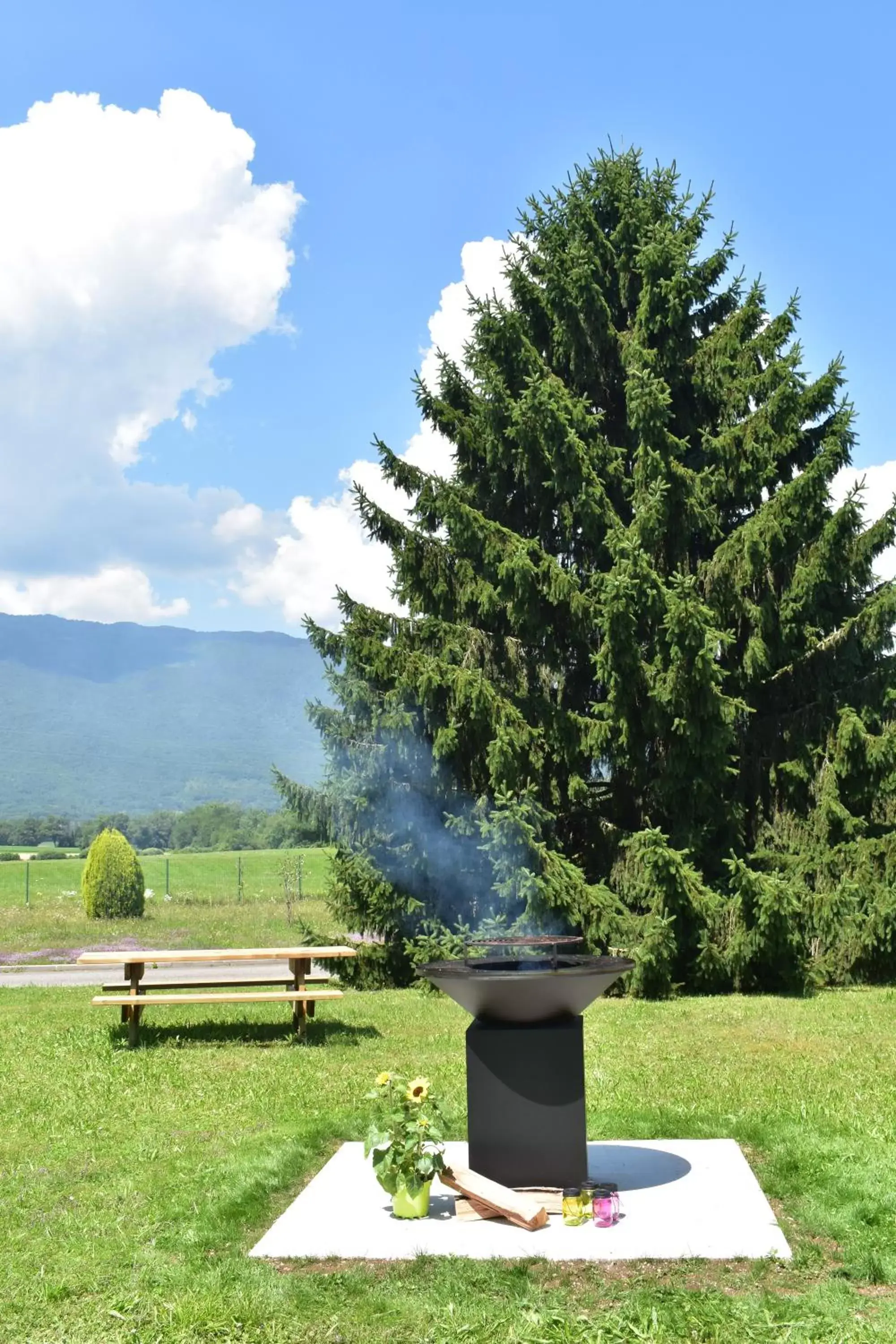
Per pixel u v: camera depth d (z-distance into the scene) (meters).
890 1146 6.46
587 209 17.36
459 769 15.74
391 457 16.16
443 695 15.34
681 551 15.88
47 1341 4.25
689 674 14.24
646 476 15.12
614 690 14.78
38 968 19.66
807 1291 4.58
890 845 14.99
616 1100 8.08
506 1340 4.20
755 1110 7.56
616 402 17.47
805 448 16.33
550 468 15.88
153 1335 4.29
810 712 15.80
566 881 14.40
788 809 15.89
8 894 36.16
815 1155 6.30
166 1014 13.30
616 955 14.48
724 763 14.91
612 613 14.09
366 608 16.11
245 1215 5.62
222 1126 7.58
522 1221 5.30
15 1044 11.36
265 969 18.39
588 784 16.47
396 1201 5.53
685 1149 6.63
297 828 16.61
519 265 17.75
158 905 28.81
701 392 16.64
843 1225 5.21
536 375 15.15
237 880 39.44
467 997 5.82
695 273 17.11
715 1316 4.31
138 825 81.69
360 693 15.44
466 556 16.34
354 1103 8.23
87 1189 6.20
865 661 16.30
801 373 15.81
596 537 15.81
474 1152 5.80
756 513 15.51
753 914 14.31
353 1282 4.74
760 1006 13.23
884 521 15.70
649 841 14.20
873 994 14.26
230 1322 4.37
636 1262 4.91
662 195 17.53
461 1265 4.89
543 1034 5.78
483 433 16.75
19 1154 7.02
